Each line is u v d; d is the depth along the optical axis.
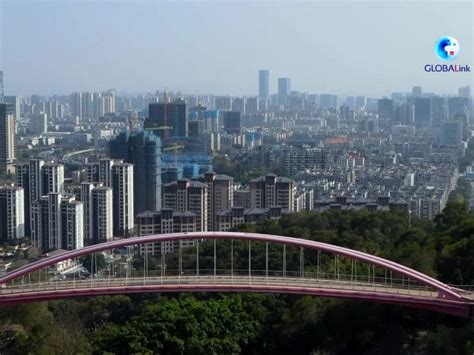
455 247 179.50
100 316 193.25
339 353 162.25
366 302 167.38
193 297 180.62
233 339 159.75
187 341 153.38
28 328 169.25
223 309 165.88
